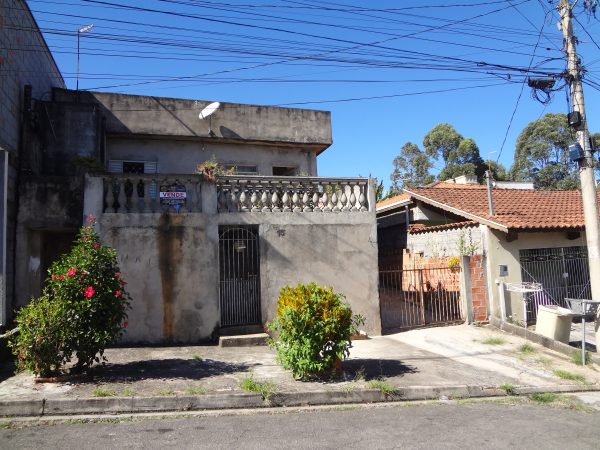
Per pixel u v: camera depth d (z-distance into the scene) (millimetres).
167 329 10117
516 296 12719
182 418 6047
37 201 10273
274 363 8578
